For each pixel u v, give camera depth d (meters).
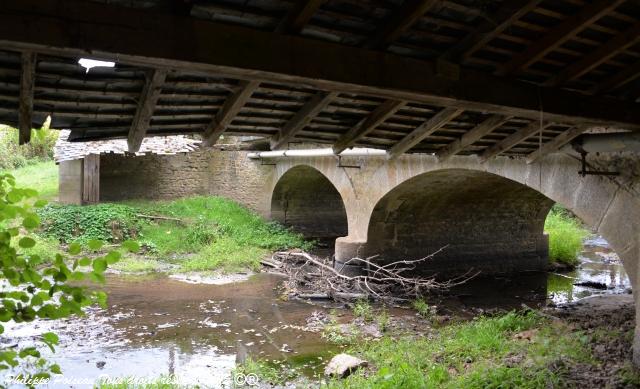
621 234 6.31
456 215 12.23
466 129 5.03
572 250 14.06
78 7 2.35
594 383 5.06
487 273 12.61
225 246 14.50
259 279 11.84
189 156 19.59
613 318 7.86
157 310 9.27
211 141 4.16
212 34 2.66
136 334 7.93
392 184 10.69
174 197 19.27
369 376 5.92
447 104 3.70
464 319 8.79
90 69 2.94
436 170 9.40
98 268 2.28
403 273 11.80
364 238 11.73
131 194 18.41
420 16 3.09
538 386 5.00
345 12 3.00
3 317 2.17
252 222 17.61
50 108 3.26
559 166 7.15
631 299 9.83
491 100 3.74
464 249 12.50
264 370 6.45
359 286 10.39
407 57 3.34
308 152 12.97
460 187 10.93
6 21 2.22
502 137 5.48
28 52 2.49
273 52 2.83
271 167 17.89
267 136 4.50
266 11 2.85
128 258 13.23
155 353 7.13
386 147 5.12
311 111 3.79
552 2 3.24
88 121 3.55
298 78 2.95
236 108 3.53
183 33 2.58
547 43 3.53
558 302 9.94
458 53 3.50
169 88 3.30
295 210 18.91
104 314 8.95
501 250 12.88
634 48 3.92
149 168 18.77
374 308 9.53
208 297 10.22
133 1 2.54
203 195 19.92
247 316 8.97
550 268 13.29
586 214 6.77
